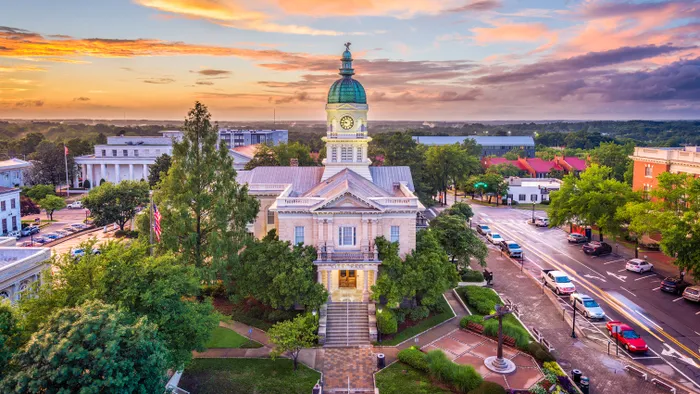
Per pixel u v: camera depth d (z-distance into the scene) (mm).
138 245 38062
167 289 34375
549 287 61688
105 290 33375
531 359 42812
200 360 43281
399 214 53031
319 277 51656
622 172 135625
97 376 25641
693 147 86938
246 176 70875
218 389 38719
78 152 179125
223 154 53688
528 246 82875
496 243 83375
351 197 52094
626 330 46719
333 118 64875
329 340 47156
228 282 51969
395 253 51469
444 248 61312
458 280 53906
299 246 51594
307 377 40812
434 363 40219
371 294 50531
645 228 64625
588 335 48156
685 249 56219
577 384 39062
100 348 25672
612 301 56750
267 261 50031
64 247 82000
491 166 153500
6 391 24609
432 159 120125
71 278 33594
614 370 41562
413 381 40094
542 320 51844
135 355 27641
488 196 131500
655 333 48438
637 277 65312
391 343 46562
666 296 58156
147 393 28344
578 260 73875
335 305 51344
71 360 25016
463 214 79375
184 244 51000
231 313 52719
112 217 89125
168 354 33250
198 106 52438
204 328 36375
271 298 49125
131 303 33812
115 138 156625
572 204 79312
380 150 107312
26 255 47406
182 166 52000
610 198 74938
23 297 33906
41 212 114750
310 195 57938
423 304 50375
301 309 52000
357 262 50969
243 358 43844
